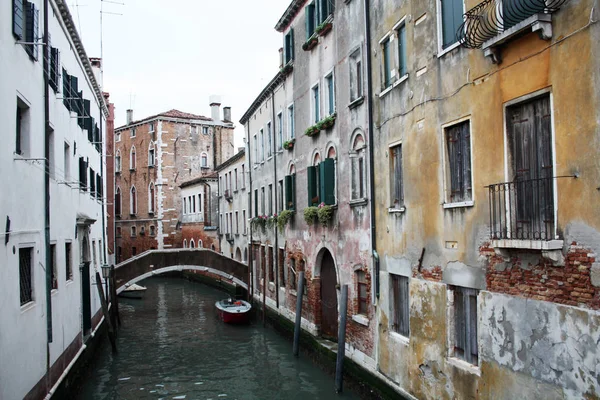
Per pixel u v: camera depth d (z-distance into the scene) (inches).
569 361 241.3
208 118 1876.2
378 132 449.4
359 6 497.0
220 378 588.1
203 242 1553.9
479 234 306.3
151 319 968.9
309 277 657.6
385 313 435.8
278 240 820.0
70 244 536.7
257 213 997.2
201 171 1839.3
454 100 330.3
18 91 354.3
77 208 585.9
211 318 970.1
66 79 540.7
